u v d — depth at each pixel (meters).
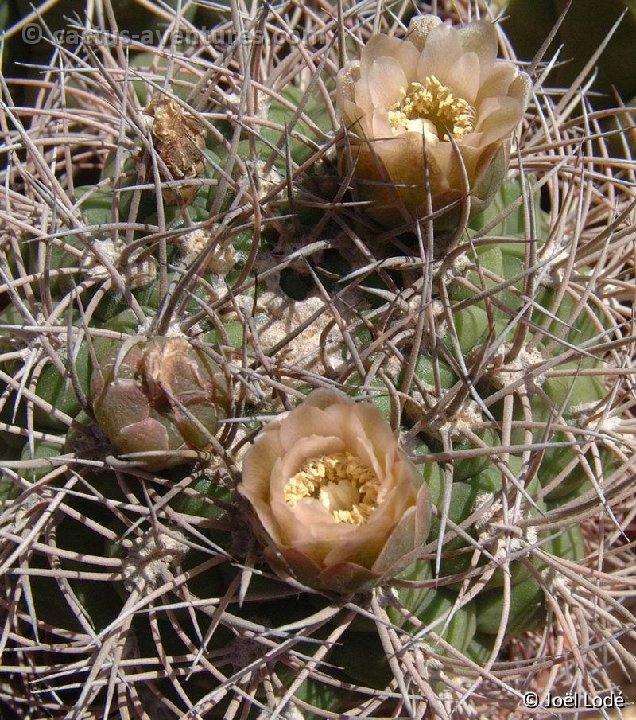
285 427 0.31
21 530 0.35
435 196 0.33
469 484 0.34
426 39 0.35
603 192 0.44
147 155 0.35
